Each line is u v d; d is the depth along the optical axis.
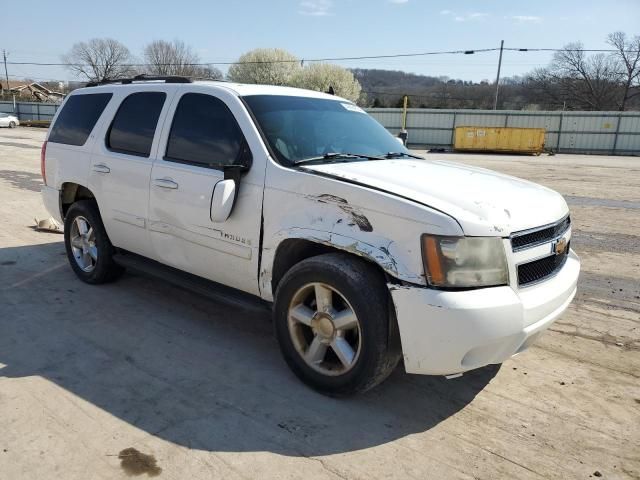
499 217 2.89
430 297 2.74
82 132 5.00
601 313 4.88
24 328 4.19
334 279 3.05
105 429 2.91
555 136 39.22
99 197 4.71
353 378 3.10
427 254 2.77
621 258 6.88
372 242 2.93
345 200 3.05
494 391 3.45
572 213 10.30
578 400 3.37
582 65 68.12
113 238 4.76
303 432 2.94
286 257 3.45
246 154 3.59
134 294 4.99
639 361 3.93
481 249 2.79
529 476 2.65
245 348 3.96
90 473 2.56
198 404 3.19
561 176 18.84
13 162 16.36
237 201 3.56
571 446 2.90
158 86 4.45
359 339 3.03
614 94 67.62
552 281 3.22
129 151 4.46
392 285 2.84
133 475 2.55
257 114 3.74
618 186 15.39
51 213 5.48
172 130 4.15
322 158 3.64
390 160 3.88
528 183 3.78
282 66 72.00
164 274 4.35
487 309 2.73
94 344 3.95
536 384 3.56
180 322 4.41
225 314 4.60
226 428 2.95
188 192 3.86
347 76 70.44
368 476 2.61
